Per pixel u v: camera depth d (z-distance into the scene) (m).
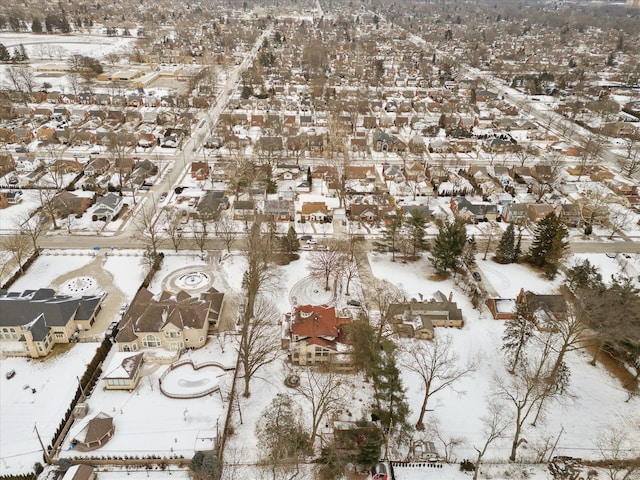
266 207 129.25
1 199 130.00
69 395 74.69
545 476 64.88
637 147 188.00
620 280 104.19
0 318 82.94
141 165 152.75
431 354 84.25
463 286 103.75
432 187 151.50
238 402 74.06
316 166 164.12
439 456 66.88
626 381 80.31
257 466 64.62
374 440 62.56
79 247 114.06
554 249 106.81
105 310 93.06
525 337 85.31
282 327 88.50
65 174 151.25
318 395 75.69
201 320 84.31
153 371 79.62
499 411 74.00
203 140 182.50
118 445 66.75
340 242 116.44
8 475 62.41
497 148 180.25
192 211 128.50
